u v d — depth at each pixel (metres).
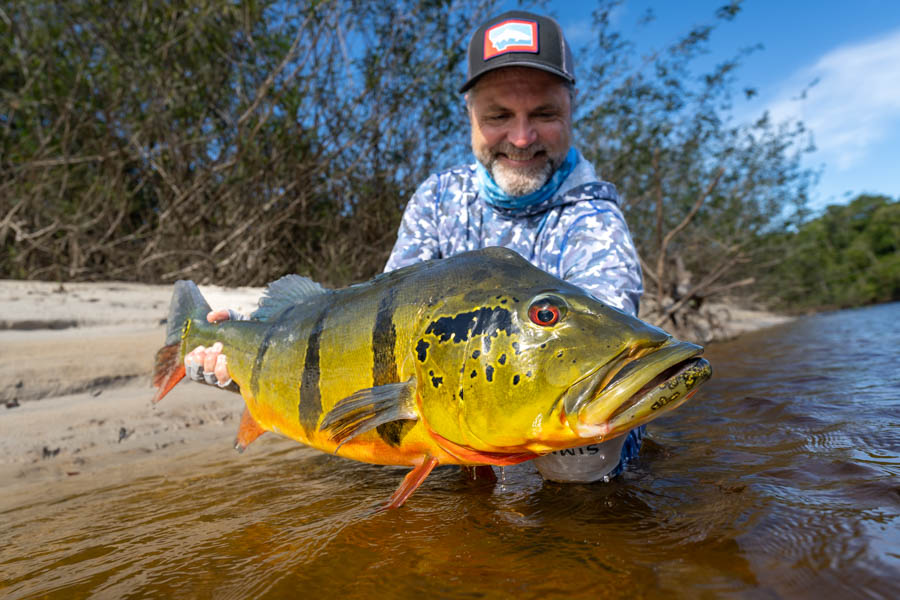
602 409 0.51
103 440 1.14
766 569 0.48
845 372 1.62
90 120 2.98
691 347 0.52
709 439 0.95
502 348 0.56
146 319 1.93
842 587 0.43
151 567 0.58
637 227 4.95
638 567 0.50
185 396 1.44
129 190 3.70
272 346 0.77
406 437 0.64
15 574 0.58
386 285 0.68
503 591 0.48
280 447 1.14
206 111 3.34
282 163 3.37
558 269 0.87
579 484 0.75
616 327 0.54
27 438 1.10
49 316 1.77
